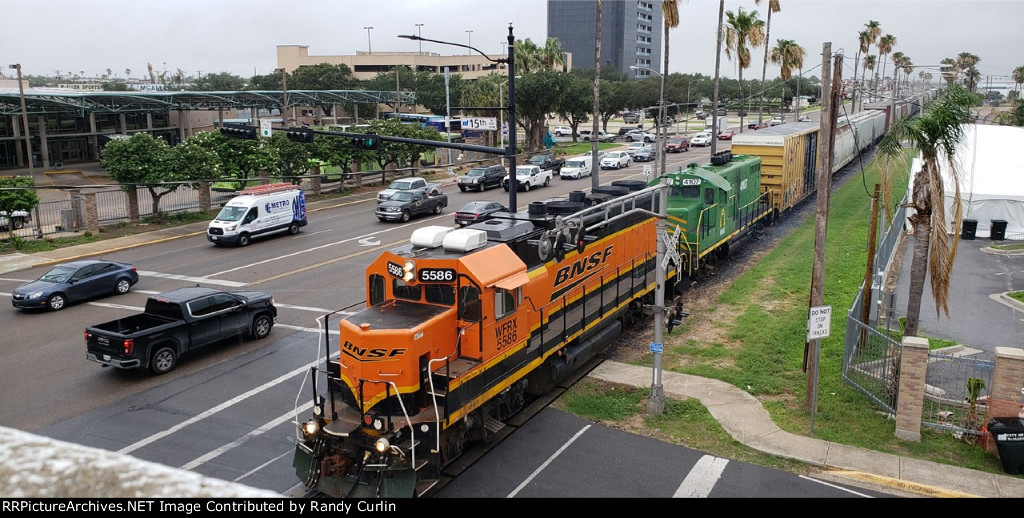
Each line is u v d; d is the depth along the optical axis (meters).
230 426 15.32
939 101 16.30
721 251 28.36
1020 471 13.17
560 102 72.69
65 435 14.84
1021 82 123.38
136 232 36.56
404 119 74.25
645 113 105.50
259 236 34.59
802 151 40.31
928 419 15.29
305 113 104.62
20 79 48.09
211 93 61.66
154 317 19.17
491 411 14.89
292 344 20.50
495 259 14.02
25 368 18.67
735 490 12.73
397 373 12.16
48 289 23.52
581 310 17.64
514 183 24.70
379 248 32.75
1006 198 34.75
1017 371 13.82
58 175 61.25
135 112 66.56
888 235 27.30
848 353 17.42
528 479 13.09
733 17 58.00
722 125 65.94
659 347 15.55
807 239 33.47
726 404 16.22
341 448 12.27
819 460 13.70
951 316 22.61
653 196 21.92
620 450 14.23
